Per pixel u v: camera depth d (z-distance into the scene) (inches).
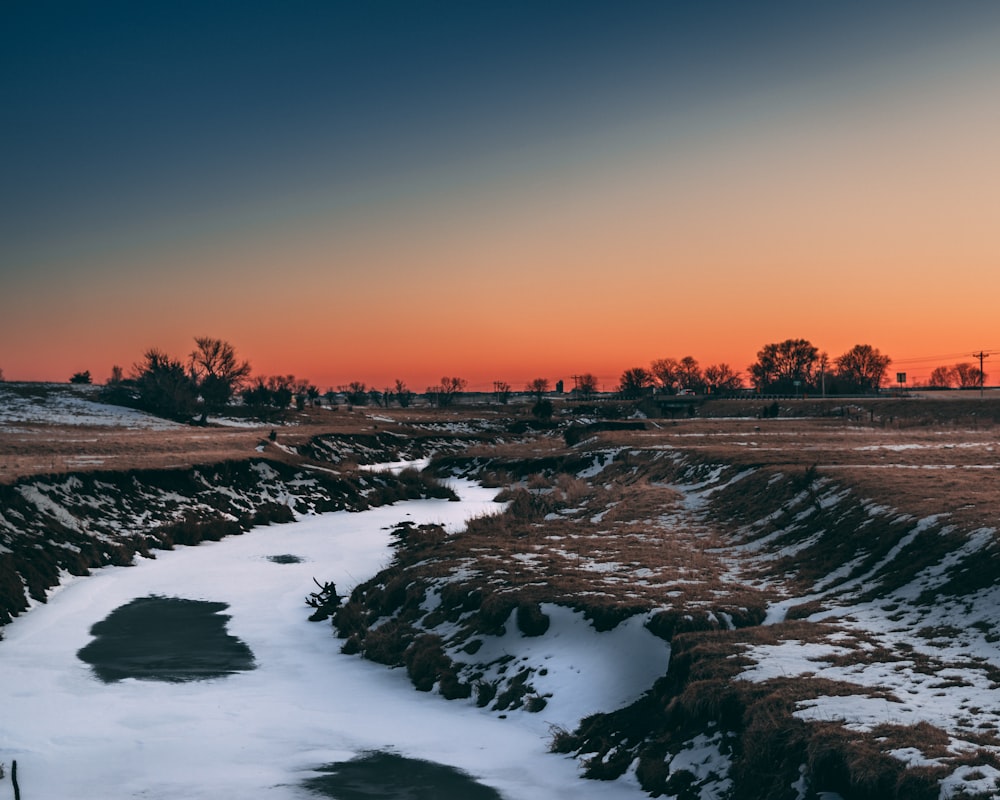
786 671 780.0
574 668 946.1
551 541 1584.6
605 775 732.7
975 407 4788.4
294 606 1381.6
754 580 1224.8
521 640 1036.5
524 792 705.0
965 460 2018.9
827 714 672.4
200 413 4901.6
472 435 4950.8
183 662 1088.8
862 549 1218.0
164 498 2137.1
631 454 2903.5
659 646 945.5
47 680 1005.2
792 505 1620.3
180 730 852.0
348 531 2086.6
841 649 842.2
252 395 5669.3
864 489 1489.9
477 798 692.7
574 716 861.8
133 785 715.4
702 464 2342.5
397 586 1311.5
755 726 682.8
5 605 1299.2
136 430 4028.1
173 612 1333.7
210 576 1585.9
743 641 888.3
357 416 5861.2
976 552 1020.5
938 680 732.0
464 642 1072.2
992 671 742.5
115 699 944.3
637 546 1501.0
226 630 1241.4
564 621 1041.5
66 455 2568.9
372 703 949.2
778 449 2576.3
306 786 716.0
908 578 1040.8
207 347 5196.9
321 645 1179.9
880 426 4252.0
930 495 1363.2
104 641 1175.0
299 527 2170.3
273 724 872.9
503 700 925.8
